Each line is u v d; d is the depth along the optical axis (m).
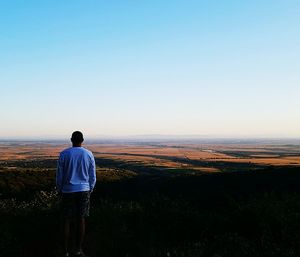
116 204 11.99
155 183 37.62
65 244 8.79
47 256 8.84
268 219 10.20
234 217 10.84
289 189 21.31
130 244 9.41
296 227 9.68
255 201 11.40
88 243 9.46
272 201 11.38
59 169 8.85
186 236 10.05
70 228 9.94
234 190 23.20
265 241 9.21
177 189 29.69
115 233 9.86
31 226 10.46
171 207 11.63
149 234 9.98
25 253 8.91
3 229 9.78
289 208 10.95
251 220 10.42
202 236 9.94
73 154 8.85
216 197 17.92
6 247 8.98
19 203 13.23
